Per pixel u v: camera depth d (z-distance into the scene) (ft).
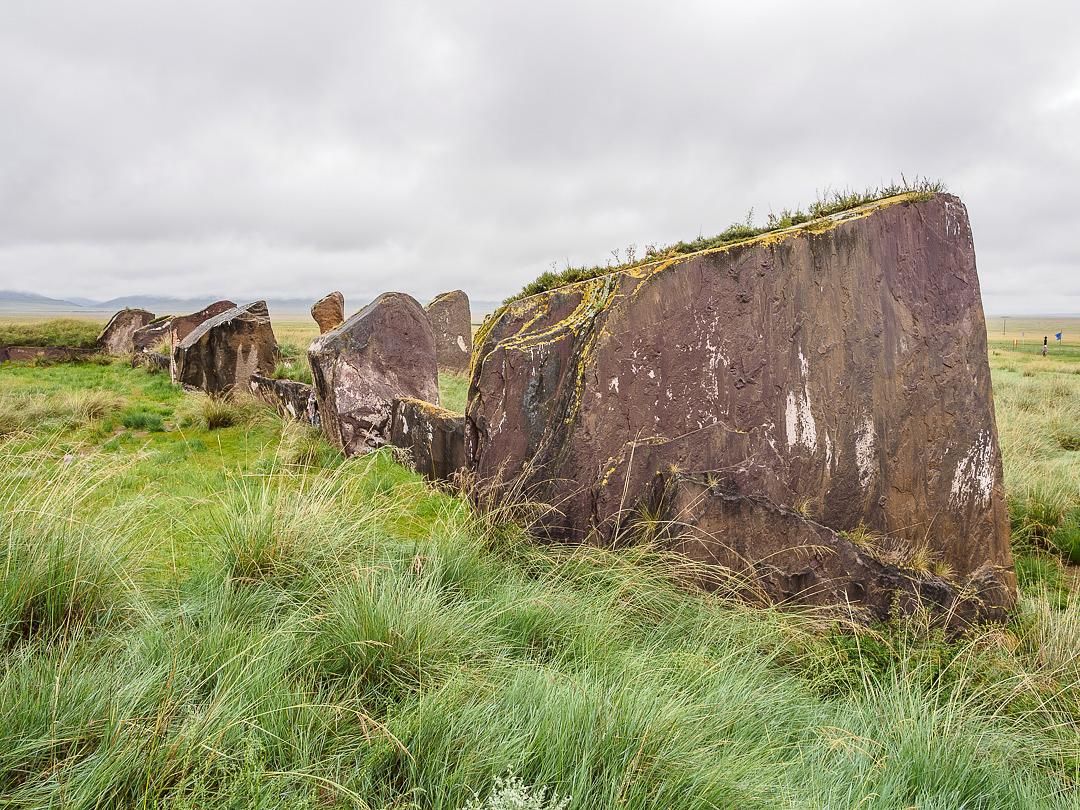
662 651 11.41
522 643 10.76
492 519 15.48
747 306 15.78
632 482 15.23
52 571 9.99
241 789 6.73
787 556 15.01
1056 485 23.29
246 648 8.75
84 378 50.11
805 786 8.21
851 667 12.50
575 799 6.94
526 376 16.11
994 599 16.33
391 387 28.12
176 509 16.76
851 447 16.46
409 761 7.48
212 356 40.45
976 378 17.40
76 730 7.12
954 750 9.33
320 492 14.83
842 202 18.16
